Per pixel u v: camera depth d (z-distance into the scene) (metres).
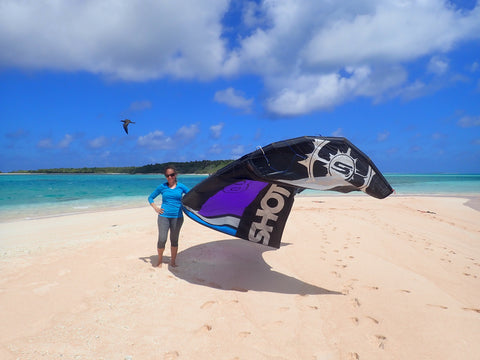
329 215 10.48
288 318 3.44
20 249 5.98
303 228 8.20
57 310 3.49
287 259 5.60
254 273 4.88
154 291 4.09
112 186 31.94
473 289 4.55
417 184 38.00
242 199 4.56
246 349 2.83
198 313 3.51
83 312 3.46
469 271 5.41
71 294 3.91
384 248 6.49
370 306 3.78
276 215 4.57
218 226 4.55
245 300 3.89
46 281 4.32
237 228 4.57
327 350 2.84
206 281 4.51
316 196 20.44
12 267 4.88
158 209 4.95
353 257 5.79
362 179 4.08
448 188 30.06
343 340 3.01
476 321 3.47
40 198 17.91
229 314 3.50
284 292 4.17
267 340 2.99
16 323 3.18
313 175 4.02
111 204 15.18
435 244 7.23
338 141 4.12
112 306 3.63
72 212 11.99
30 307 3.54
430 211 13.06
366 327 3.27
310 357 2.73
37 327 3.12
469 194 23.00
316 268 5.15
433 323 3.37
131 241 6.68
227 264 5.26
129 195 20.56
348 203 14.88
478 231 9.45
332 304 3.81
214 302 3.80
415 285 4.54
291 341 2.98
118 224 9.08
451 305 3.88
